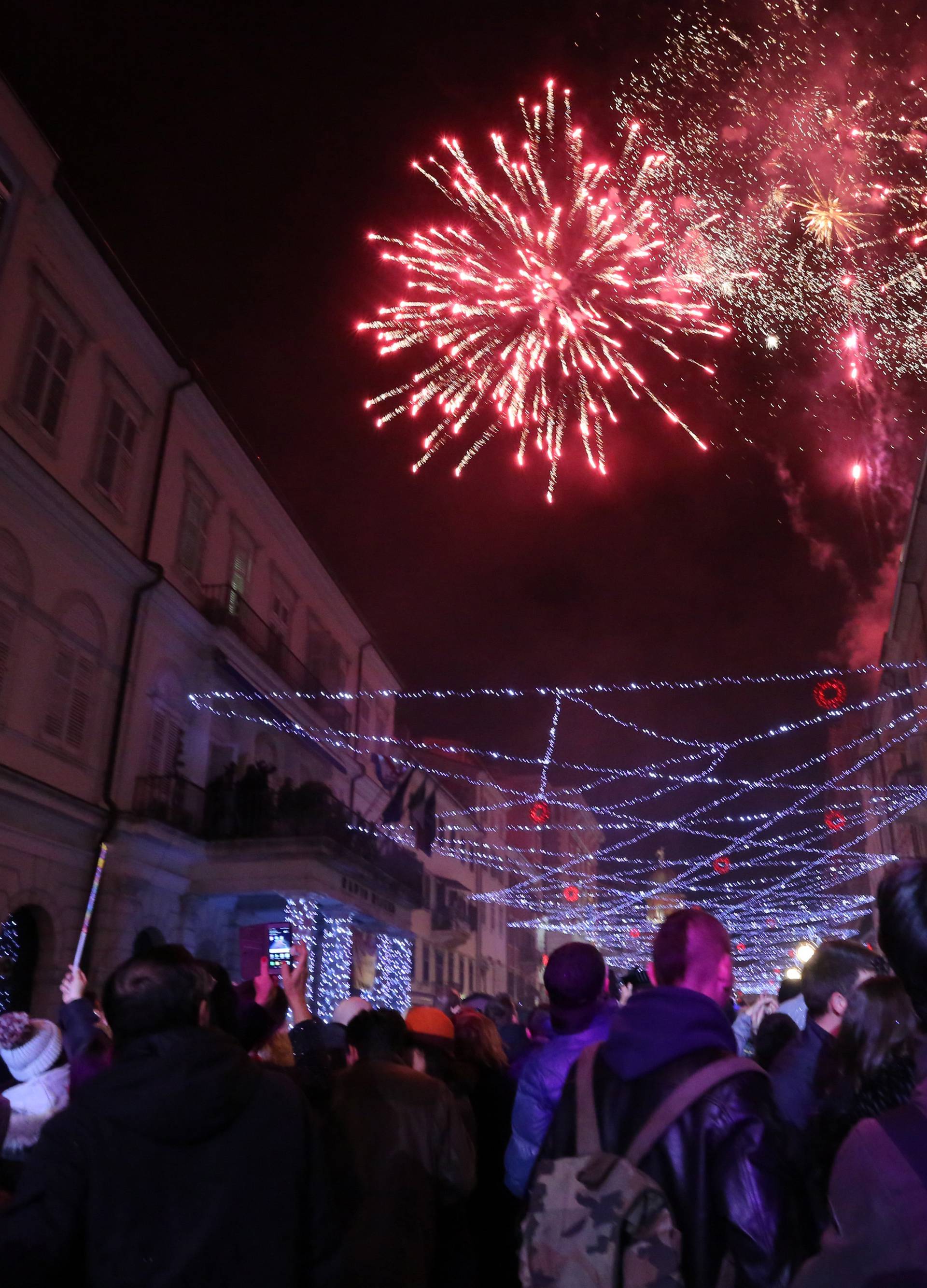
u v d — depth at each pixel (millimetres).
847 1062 2572
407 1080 3617
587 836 59969
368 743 28438
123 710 16516
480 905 39688
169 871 17625
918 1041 2246
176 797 17609
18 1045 4332
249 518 21828
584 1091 2588
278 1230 2252
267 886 18156
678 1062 2502
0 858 13562
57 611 15070
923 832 28812
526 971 48125
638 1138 2373
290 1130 2383
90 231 15508
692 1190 2281
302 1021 5055
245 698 20781
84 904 15383
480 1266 4438
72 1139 2225
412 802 27078
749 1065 2477
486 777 41625
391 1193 3281
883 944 1889
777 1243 2178
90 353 16141
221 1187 2221
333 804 20562
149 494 17766
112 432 16734
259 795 19062
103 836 15734
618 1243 2156
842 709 16766
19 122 13695
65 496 14703
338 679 25641
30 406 14453
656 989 2715
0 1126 3381
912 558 22234
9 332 13938
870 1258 1577
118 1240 2123
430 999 32125
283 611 23328
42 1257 2057
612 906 53250
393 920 23328
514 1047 6332
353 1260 3080
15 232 14031
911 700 27594
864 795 38500
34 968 14461
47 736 14656
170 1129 2217
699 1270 2221
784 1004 5121
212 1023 3053
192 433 19344
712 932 2920
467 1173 3527
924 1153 1613
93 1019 4219
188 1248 2137
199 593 19250
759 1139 2299
